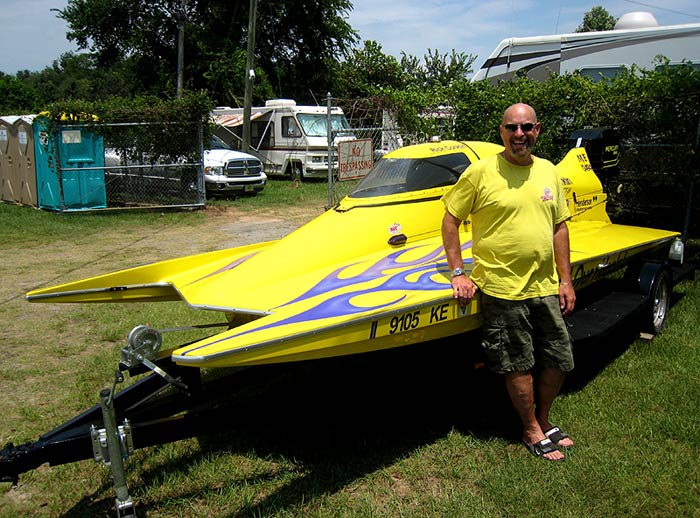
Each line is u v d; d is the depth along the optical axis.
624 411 4.07
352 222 4.43
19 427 4.04
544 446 3.57
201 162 14.09
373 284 3.64
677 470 3.38
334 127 19.89
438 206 4.63
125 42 31.69
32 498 3.32
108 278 4.18
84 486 3.41
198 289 4.09
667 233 5.83
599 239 5.26
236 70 27.84
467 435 3.85
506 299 3.36
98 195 13.54
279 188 18.27
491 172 3.35
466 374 4.18
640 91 8.34
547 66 12.98
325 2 29.97
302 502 3.20
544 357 3.54
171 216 13.23
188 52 29.94
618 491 3.20
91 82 65.12
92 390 4.59
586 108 9.02
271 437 3.90
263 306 3.57
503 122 3.31
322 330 2.99
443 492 3.29
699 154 7.68
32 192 13.95
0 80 52.28
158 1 30.80
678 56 11.77
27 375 4.88
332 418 4.11
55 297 3.98
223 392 3.66
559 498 3.18
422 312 3.34
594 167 6.46
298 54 31.28
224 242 10.43
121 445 2.80
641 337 5.38
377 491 3.32
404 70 37.59
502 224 3.33
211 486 3.38
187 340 5.55
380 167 4.81
